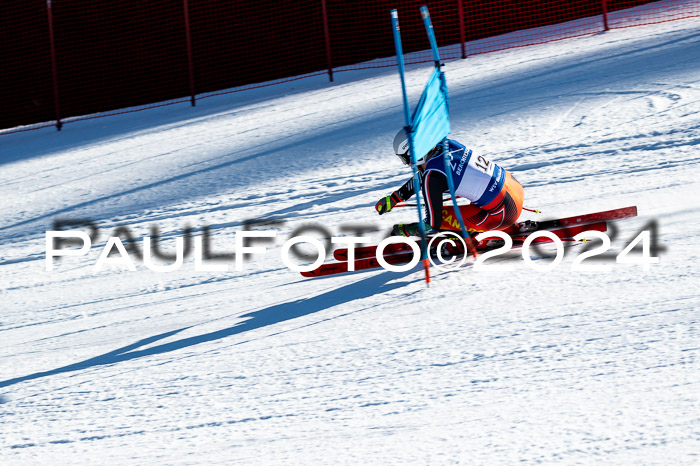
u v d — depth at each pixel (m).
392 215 20.28
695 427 8.81
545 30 45.22
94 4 49.19
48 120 50.66
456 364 11.36
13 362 14.65
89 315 16.84
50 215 26.41
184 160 30.92
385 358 11.98
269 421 10.60
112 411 11.69
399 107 32.69
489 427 9.52
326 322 13.94
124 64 49.78
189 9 48.84
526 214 18.33
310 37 48.25
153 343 14.42
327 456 9.46
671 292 12.58
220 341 13.91
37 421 11.73
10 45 50.31
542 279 14.14
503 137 25.25
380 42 48.25
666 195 17.88
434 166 14.47
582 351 11.07
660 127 23.17
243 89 46.69
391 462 9.12
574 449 8.77
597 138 23.41
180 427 10.82
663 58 31.83
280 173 26.39
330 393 11.13
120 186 28.72
